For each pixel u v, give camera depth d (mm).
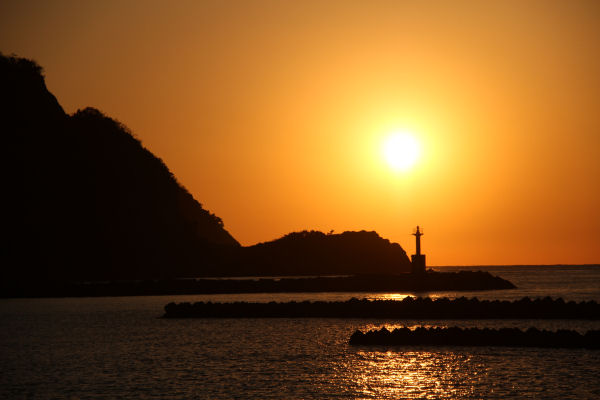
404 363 85125
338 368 82812
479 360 86000
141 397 69500
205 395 69938
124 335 119688
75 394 71312
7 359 94188
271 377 78125
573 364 82438
